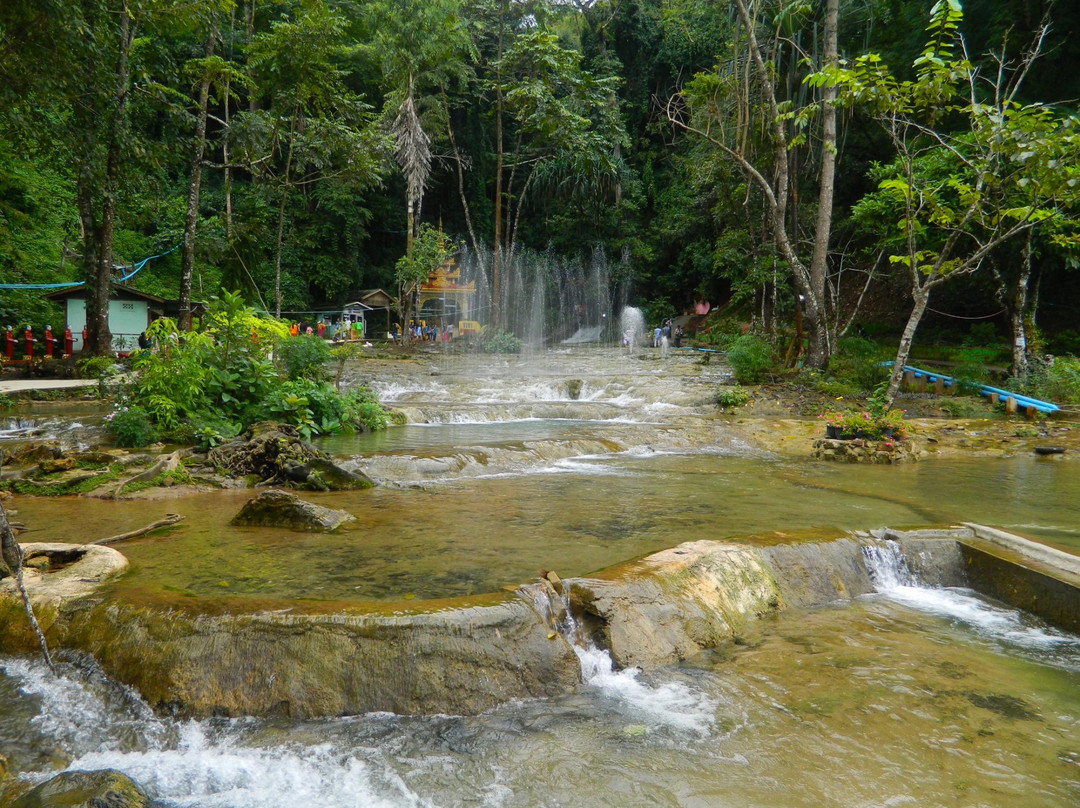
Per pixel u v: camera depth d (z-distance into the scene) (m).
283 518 6.01
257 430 9.20
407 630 3.61
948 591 5.49
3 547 4.25
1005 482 8.77
